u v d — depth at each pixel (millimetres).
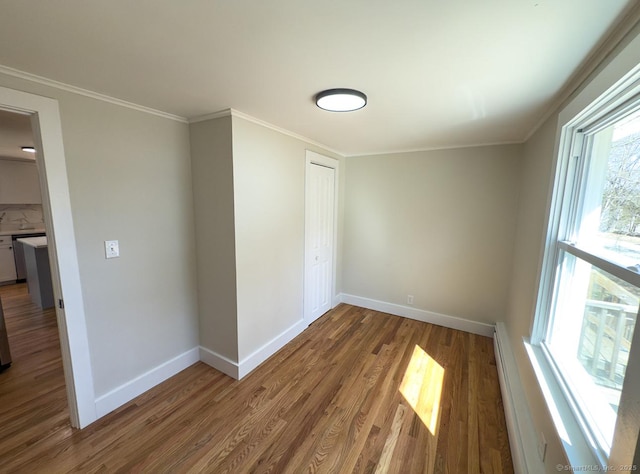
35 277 3631
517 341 2174
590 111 1255
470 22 991
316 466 1583
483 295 3115
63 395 2104
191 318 2496
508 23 991
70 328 1726
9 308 3666
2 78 1399
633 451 756
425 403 2082
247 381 2312
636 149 1010
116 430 1802
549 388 1371
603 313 1156
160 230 2186
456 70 1357
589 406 1155
